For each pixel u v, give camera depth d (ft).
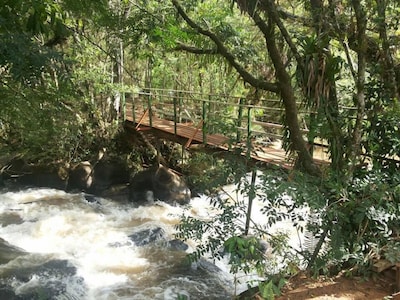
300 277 13.99
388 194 13.44
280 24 15.07
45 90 15.57
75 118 33.35
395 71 15.11
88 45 29.94
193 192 33.17
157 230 25.99
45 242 24.30
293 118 15.76
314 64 14.87
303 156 15.67
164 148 37.91
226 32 22.25
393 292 12.94
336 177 14.01
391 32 16.85
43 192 33.14
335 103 15.40
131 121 37.40
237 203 15.43
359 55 14.49
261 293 12.36
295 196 12.73
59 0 13.29
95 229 26.71
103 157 36.32
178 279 20.61
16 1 8.91
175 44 21.63
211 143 24.97
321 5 15.43
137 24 21.20
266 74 22.82
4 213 28.32
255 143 21.83
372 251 13.89
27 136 23.75
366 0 15.23
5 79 15.20
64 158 35.50
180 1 22.70
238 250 13.43
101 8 14.23
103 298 18.83
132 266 21.81
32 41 9.09
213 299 18.98
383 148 15.11
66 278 19.94
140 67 48.91
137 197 32.37
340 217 13.74
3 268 20.13
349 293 12.91
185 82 49.01
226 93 38.29
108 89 34.58
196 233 15.05
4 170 34.19
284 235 16.19
